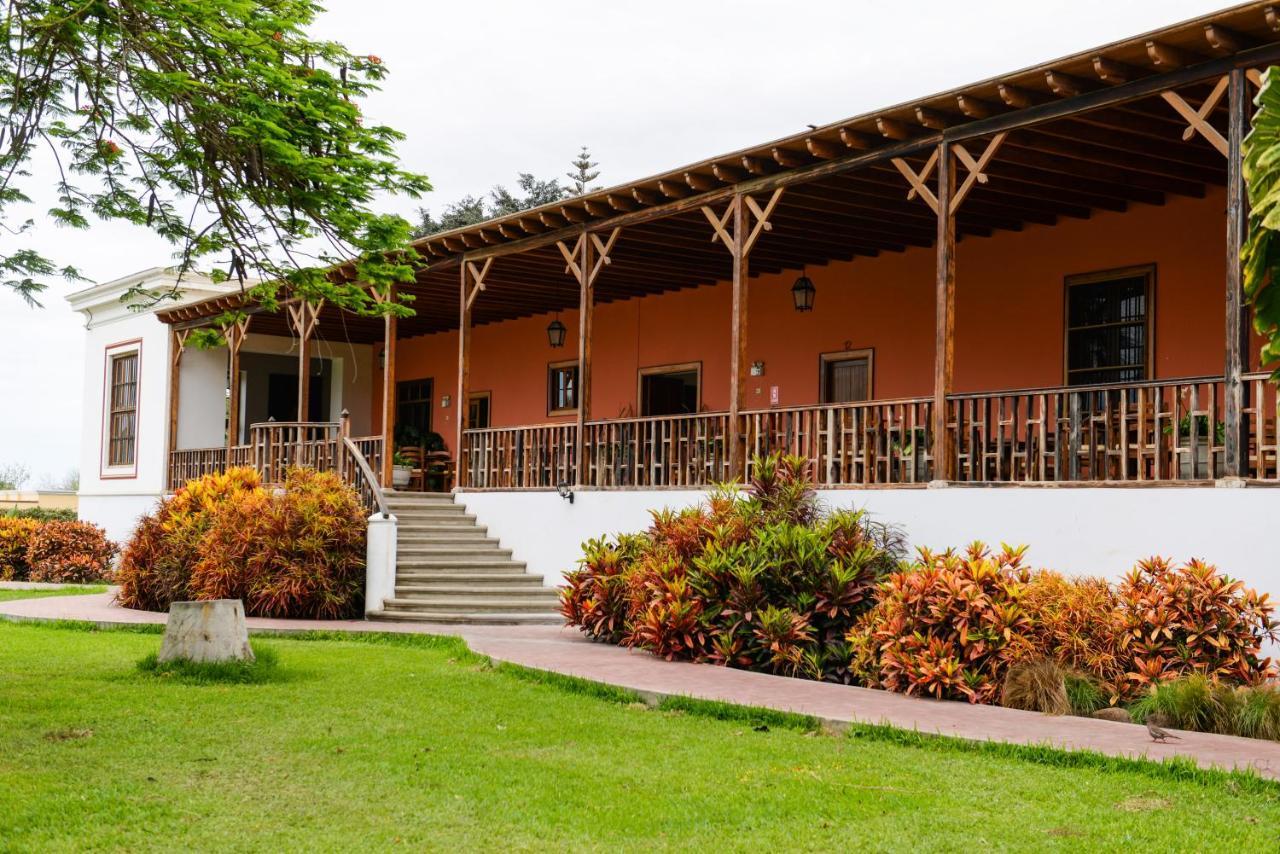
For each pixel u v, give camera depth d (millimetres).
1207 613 7992
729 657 9758
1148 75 8961
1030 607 8398
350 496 14422
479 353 21609
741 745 6934
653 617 10039
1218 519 8672
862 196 12305
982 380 13758
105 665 9938
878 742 6977
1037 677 7816
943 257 10461
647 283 17141
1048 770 6184
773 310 16250
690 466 13352
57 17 8539
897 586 8852
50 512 27656
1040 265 13258
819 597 9820
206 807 5555
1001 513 10102
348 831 5219
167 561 14469
